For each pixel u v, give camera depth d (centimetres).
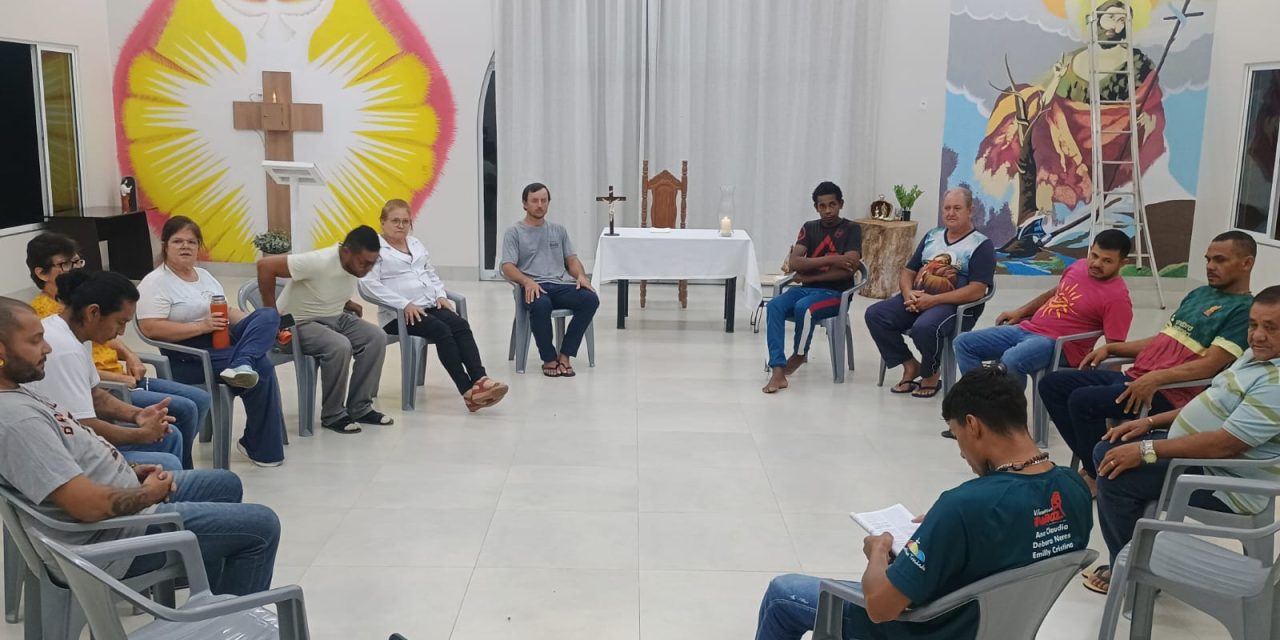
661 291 836
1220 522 300
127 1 817
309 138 837
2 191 735
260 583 274
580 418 500
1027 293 837
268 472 421
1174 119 822
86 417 294
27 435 229
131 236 795
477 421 493
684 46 809
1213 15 805
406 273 515
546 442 463
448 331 503
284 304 460
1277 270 739
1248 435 285
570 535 362
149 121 834
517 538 359
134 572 251
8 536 290
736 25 809
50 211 784
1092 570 336
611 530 367
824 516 383
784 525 374
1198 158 828
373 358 479
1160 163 829
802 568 339
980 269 527
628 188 843
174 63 824
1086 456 379
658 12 805
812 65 819
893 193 843
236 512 266
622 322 699
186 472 294
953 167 833
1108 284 448
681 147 827
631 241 666
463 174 842
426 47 820
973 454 209
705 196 841
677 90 820
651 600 315
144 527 249
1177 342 366
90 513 234
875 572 207
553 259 598
